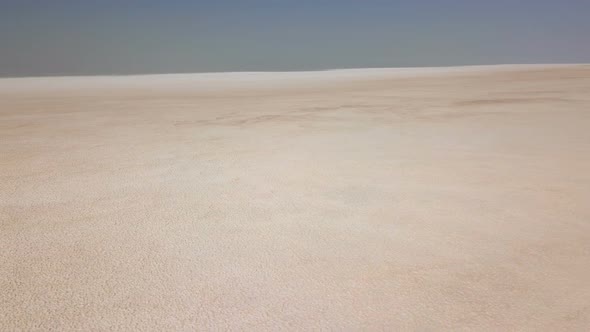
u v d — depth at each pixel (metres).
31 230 2.30
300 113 7.91
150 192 2.98
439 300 1.58
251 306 1.56
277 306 1.55
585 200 2.69
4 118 7.76
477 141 4.75
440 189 2.97
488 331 1.39
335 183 3.14
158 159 4.08
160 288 1.69
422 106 8.69
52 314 1.52
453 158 3.93
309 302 1.58
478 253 1.96
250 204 2.70
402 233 2.21
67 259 1.96
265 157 4.10
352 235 2.19
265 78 33.50
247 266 1.87
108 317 1.50
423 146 4.52
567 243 2.06
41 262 1.93
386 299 1.59
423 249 2.01
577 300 1.57
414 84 18.33
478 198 2.76
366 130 5.72
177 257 1.97
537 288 1.65
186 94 14.95
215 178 3.34
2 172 3.60
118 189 3.06
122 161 4.01
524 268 1.82
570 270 1.79
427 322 1.45
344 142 4.84
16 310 1.55
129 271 1.84
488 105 8.58
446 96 11.04
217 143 4.92
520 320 1.45
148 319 1.48
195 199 2.81
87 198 2.86
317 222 2.38
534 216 2.43
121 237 2.20
